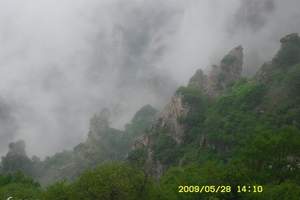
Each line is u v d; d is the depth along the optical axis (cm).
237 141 18575
